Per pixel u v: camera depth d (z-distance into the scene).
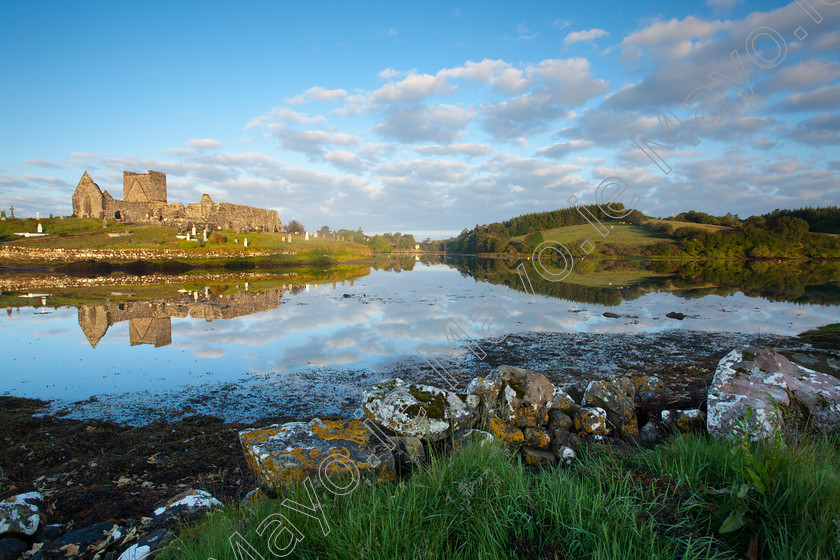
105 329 14.61
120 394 8.55
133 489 4.77
